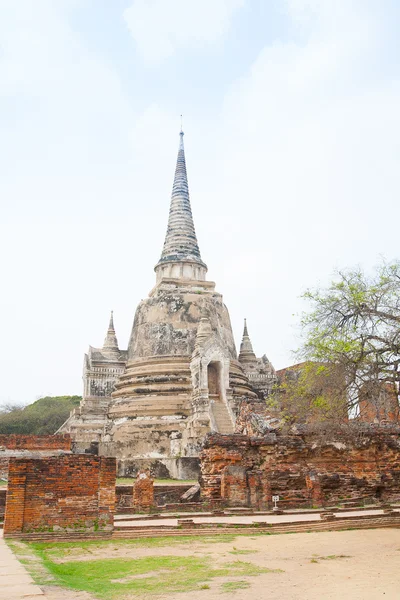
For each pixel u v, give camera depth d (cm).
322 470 2373
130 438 3756
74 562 1115
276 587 873
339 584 899
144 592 828
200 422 3597
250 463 2319
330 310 1812
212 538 1517
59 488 1516
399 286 1725
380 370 1670
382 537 1533
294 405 2138
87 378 4666
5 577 871
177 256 4953
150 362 4231
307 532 1659
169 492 2386
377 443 2480
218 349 3994
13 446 3159
